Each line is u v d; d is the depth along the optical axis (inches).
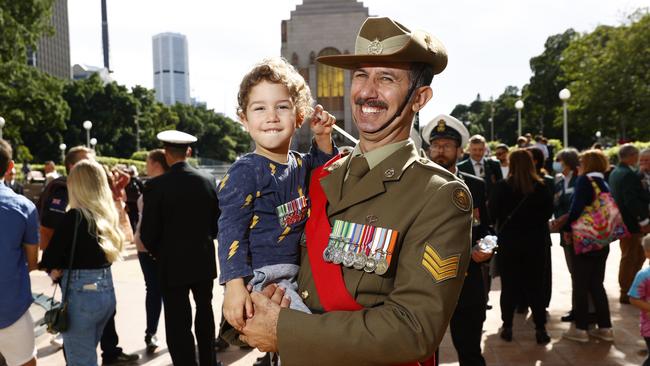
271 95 75.5
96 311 143.7
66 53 4896.7
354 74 69.2
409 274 57.8
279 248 71.9
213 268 170.4
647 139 1467.8
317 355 57.1
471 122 4197.8
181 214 165.3
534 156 231.6
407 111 66.8
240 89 78.3
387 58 64.6
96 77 2728.8
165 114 3366.1
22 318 133.4
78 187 146.8
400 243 60.8
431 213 59.4
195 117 4050.2
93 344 146.9
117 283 329.4
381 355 55.2
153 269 212.5
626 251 260.5
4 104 1175.0
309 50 1433.3
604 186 208.1
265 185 72.5
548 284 241.0
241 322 62.9
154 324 212.4
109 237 146.9
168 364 198.1
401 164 64.5
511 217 206.4
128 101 2637.8
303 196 75.5
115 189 371.9
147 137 2923.2
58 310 139.9
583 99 1429.6
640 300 163.8
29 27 1149.1
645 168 308.7
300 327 58.1
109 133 2608.3
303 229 74.2
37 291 305.0
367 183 64.5
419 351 55.1
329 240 65.2
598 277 211.5
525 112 2395.4
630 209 252.1
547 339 208.8
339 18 1432.1
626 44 1316.4
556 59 2224.4
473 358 140.8
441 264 57.2
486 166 281.6
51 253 139.9
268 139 74.8
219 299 286.8
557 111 1868.8
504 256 209.8
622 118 1428.4
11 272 130.4
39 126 2064.5
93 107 2581.2
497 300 279.0
